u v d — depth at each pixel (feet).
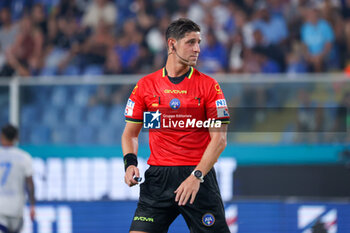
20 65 111.55
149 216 37.58
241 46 109.29
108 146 77.30
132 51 110.93
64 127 77.56
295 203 74.95
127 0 119.65
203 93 36.91
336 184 75.00
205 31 110.52
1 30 116.98
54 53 113.80
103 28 114.83
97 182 77.25
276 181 75.51
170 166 37.14
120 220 76.95
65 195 77.36
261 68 107.65
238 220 75.41
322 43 111.14
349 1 114.73
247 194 75.72
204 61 106.63
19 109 77.56
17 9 119.96
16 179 70.28
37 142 77.77
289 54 109.70
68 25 116.88
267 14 113.60
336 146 75.20
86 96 77.25
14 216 70.03
